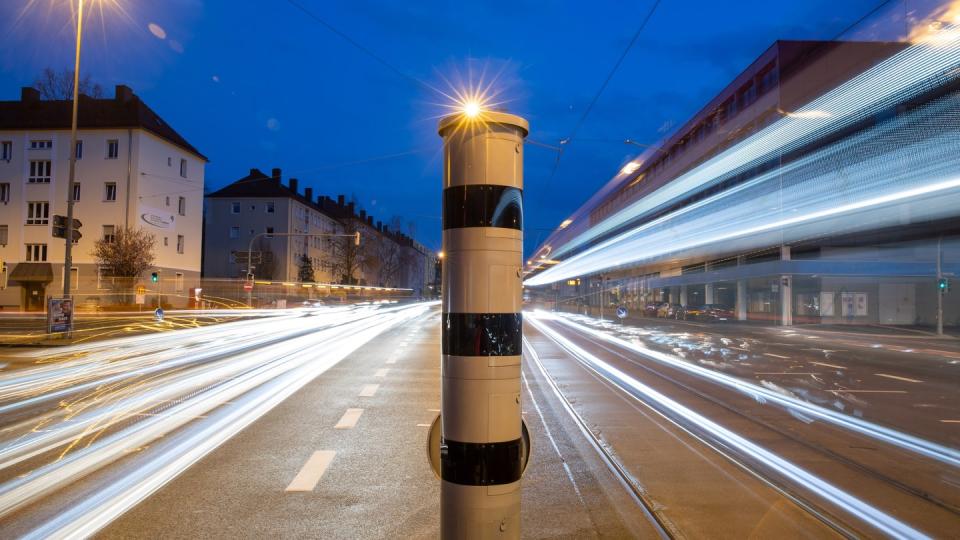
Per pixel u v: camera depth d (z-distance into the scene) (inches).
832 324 1311.5
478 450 89.0
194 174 1929.1
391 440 246.4
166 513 163.8
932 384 417.1
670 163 1724.9
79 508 167.3
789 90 1196.5
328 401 335.3
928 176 867.4
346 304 3011.8
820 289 1323.8
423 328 1067.9
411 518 160.9
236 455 222.5
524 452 95.5
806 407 323.3
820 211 1102.4
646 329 1151.0
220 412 303.4
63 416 293.0
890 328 1213.1
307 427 269.7
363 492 181.8
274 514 163.3
